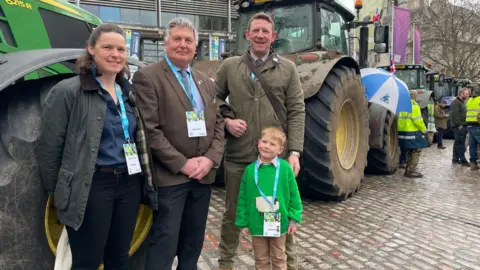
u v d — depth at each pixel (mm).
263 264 2562
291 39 5000
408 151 6586
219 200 4773
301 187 4617
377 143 5973
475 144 7359
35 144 1850
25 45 2490
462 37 26297
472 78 25859
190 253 2410
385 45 5641
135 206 2090
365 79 5609
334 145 4344
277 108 2570
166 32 2229
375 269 3002
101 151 1891
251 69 2559
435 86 14750
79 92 1830
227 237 2717
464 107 8039
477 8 25250
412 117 6305
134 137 2061
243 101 2574
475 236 3738
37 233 1866
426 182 6215
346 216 4250
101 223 1929
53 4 2852
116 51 1868
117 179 1945
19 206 1797
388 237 3668
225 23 17578
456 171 7293
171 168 2125
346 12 5562
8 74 1667
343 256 3223
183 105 2193
